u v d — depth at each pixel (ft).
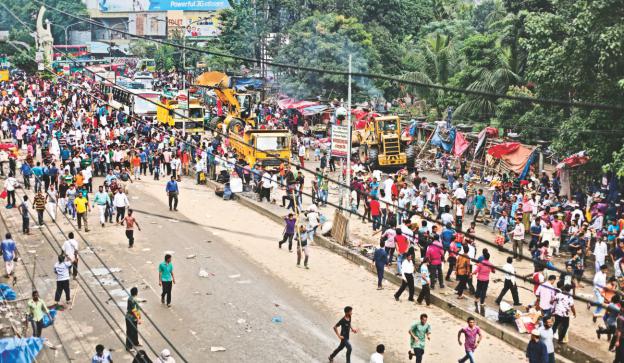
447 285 78.18
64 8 393.70
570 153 106.42
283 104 183.32
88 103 195.62
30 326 62.23
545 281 66.69
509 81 150.30
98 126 167.12
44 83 235.81
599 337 64.08
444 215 88.22
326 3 208.44
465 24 216.74
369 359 61.62
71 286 77.61
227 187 120.37
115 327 67.21
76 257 75.92
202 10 401.90
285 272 84.48
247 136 136.67
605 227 90.17
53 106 186.50
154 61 329.11
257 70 225.15
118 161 133.28
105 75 277.44
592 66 93.91
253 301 75.15
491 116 150.51
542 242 79.25
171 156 136.67
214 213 111.86
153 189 127.24
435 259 75.87
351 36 199.00
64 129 149.28
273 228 103.96
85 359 60.54
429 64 175.83
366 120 148.66
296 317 71.05
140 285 78.95
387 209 96.07
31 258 86.94
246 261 88.43
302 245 85.87
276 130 136.15
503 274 81.87
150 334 66.23
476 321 68.39
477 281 70.49
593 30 91.35
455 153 137.80
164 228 102.37
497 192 103.40
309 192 124.67
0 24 337.11
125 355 61.57
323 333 67.26
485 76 152.46
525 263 85.92
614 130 94.12
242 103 172.76
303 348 63.93
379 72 197.16
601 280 66.13
